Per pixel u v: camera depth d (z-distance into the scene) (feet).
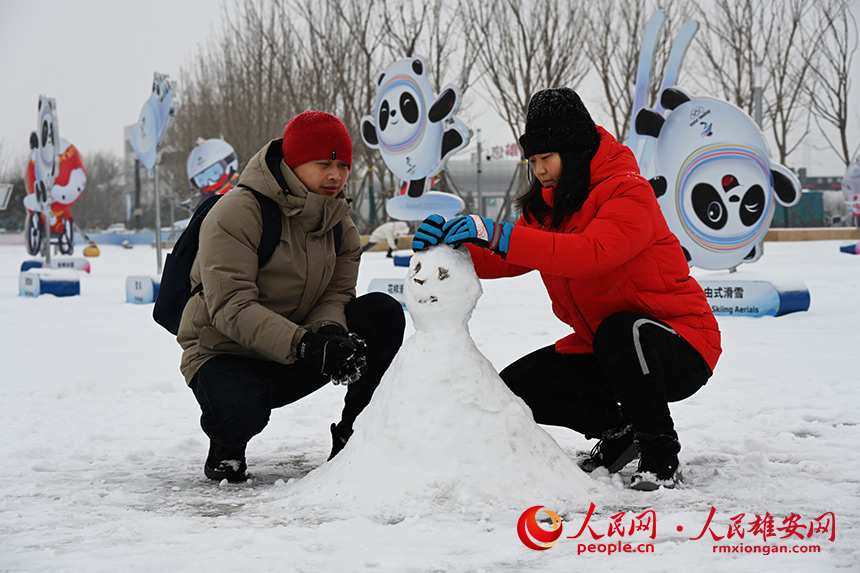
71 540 7.61
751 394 15.05
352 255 11.14
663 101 31.94
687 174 31.12
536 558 6.87
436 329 8.82
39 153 59.57
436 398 8.54
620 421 10.23
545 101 9.65
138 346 24.58
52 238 87.61
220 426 9.67
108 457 11.64
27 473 10.66
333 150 10.21
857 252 68.59
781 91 106.42
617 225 9.27
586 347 10.32
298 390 10.72
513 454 8.48
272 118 115.96
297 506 8.59
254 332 9.64
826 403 14.07
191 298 10.48
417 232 9.18
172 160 160.35
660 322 9.53
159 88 50.14
